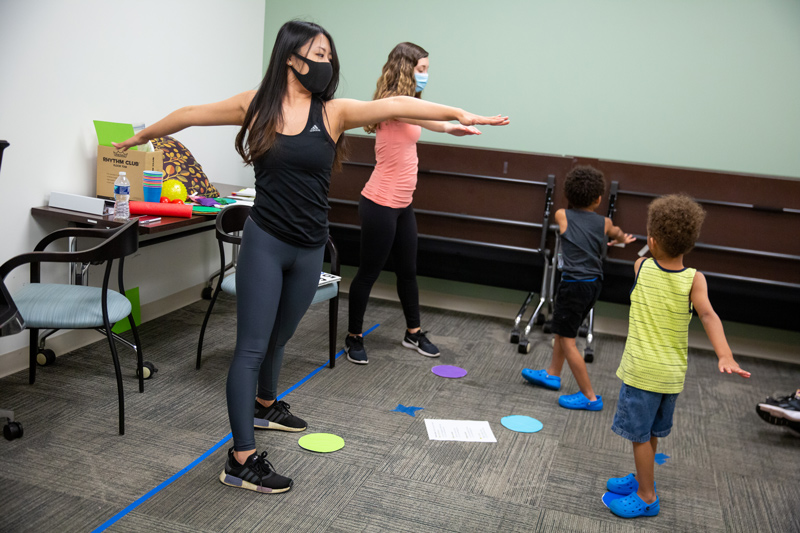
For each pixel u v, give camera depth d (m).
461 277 4.34
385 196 3.22
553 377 3.28
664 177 3.92
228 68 4.34
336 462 2.44
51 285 2.73
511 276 4.24
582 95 4.25
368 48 4.57
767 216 3.80
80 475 2.21
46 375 2.95
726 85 4.03
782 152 4.02
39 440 2.41
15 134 2.83
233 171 4.57
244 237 2.14
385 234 3.29
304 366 3.32
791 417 2.89
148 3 3.50
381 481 2.34
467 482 2.38
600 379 3.50
